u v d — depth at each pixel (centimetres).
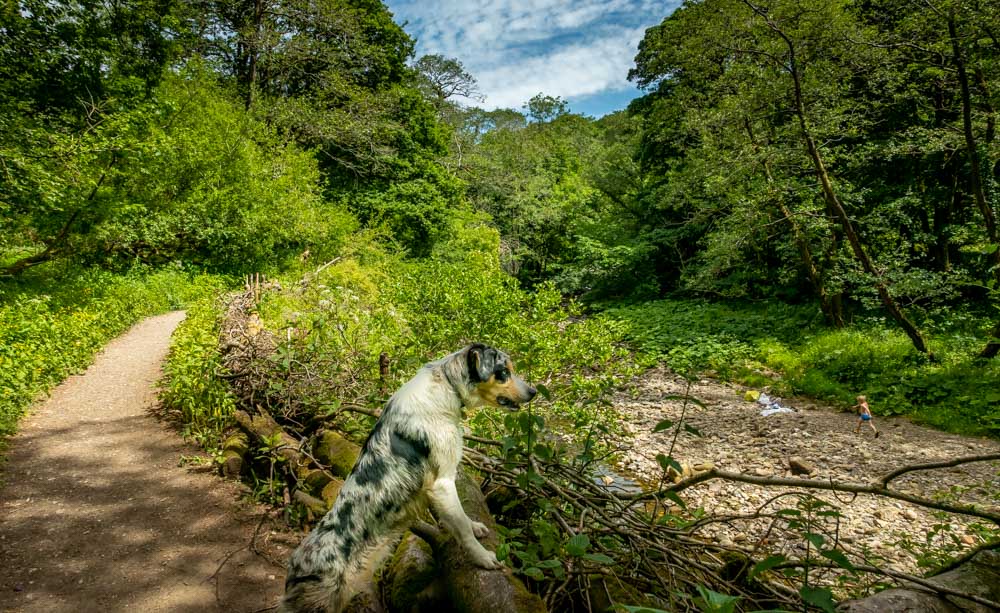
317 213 2227
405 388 303
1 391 701
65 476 571
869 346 1341
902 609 251
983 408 1016
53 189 1190
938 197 1557
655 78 2534
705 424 1099
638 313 2295
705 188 1706
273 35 2411
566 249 3997
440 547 307
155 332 1338
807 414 1148
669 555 346
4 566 411
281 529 489
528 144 5034
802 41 1208
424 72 3978
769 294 2122
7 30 1242
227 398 665
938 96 1428
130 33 1680
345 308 950
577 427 620
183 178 1802
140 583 402
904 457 891
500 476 441
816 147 1312
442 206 2884
